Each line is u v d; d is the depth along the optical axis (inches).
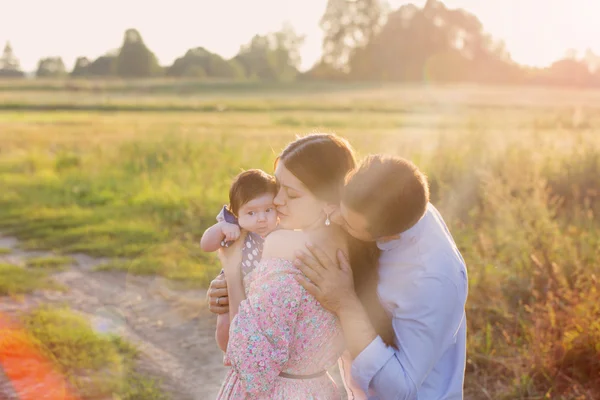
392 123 1093.1
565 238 233.8
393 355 84.4
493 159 376.2
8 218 387.9
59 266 286.8
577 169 348.5
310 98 2262.6
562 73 3036.4
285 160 86.8
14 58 5246.1
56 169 557.9
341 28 4382.4
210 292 100.5
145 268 270.8
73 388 164.6
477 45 4119.1
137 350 190.4
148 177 479.2
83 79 3799.2
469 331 191.2
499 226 263.0
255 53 4859.7
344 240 88.1
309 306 84.4
